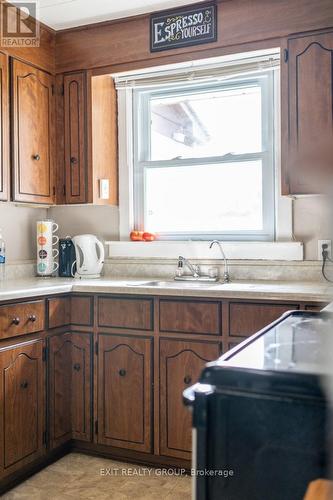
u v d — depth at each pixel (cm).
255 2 251
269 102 277
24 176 272
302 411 80
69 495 209
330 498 69
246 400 84
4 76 258
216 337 221
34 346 228
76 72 293
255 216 285
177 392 229
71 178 295
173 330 229
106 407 245
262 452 84
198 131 298
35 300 228
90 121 289
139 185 311
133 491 213
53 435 241
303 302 204
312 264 261
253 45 252
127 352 240
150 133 311
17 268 296
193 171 300
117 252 309
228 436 86
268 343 103
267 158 278
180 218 304
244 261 276
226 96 290
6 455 211
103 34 287
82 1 259
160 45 275
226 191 292
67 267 304
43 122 288
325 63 230
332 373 69
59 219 324
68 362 251
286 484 82
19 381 219
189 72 284
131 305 238
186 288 227
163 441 233
